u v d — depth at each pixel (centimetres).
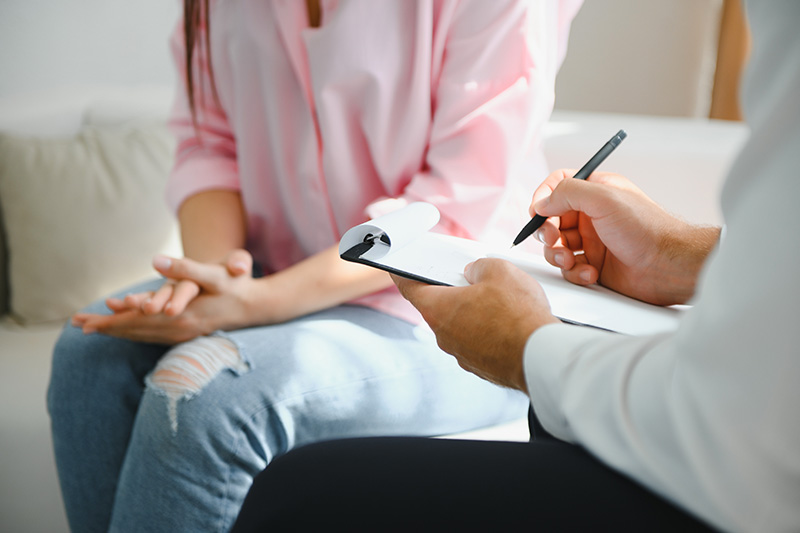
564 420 44
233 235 115
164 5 192
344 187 108
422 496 44
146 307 91
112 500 100
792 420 32
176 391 83
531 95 96
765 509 33
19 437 118
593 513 41
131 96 176
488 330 51
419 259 64
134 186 155
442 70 101
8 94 186
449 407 96
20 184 150
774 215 32
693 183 128
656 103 217
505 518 42
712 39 209
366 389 89
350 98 102
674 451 36
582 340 44
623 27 212
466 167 97
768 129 33
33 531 121
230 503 84
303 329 93
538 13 96
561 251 66
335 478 46
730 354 33
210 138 123
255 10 105
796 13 32
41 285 148
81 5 186
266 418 83
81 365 98
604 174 75
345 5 97
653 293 65
